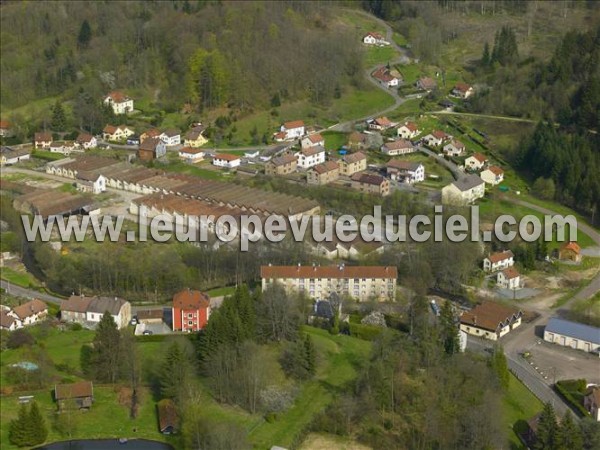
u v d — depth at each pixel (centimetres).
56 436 18600
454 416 18825
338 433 18975
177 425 18738
